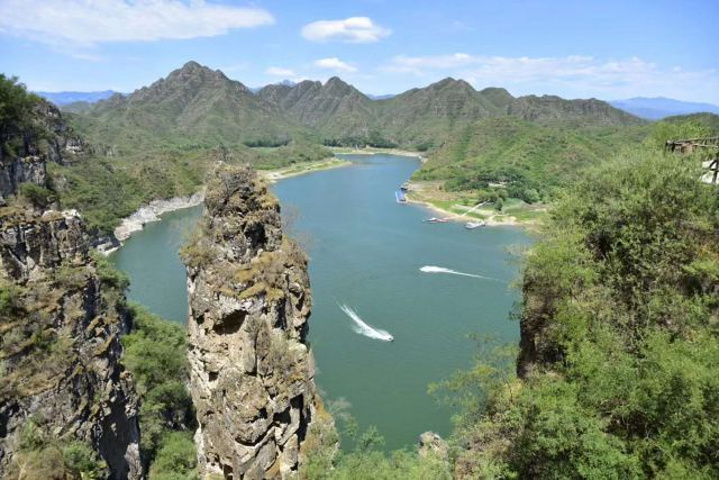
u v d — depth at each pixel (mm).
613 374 24234
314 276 119812
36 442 28672
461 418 36156
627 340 28750
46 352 31641
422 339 87625
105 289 62594
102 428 35125
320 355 81938
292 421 37625
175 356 62000
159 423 51625
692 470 20641
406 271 124125
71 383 32031
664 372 22234
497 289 111562
